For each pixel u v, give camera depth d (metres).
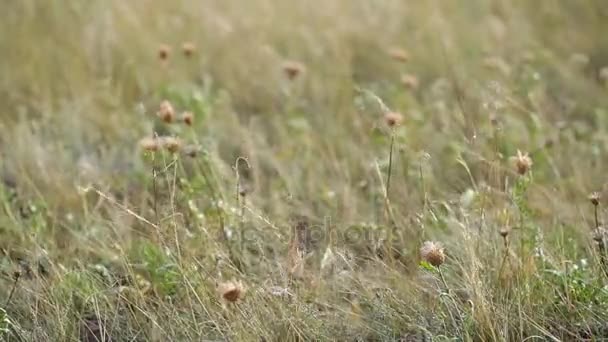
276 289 6.79
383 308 6.82
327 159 9.73
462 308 6.68
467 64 12.45
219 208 8.02
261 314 6.61
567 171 9.48
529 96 10.27
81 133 10.51
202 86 12.20
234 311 6.62
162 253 7.56
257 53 12.77
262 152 9.96
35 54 12.44
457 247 7.41
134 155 9.76
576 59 12.41
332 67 12.48
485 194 7.94
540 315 6.64
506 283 6.89
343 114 10.92
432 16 14.03
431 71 12.61
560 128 10.36
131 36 12.92
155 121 10.79
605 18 14.28
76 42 12.80
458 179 9.13
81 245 7.96
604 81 12.20
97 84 11.67
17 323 6.84
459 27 13.84
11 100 11.38
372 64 13.00
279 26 13.73
